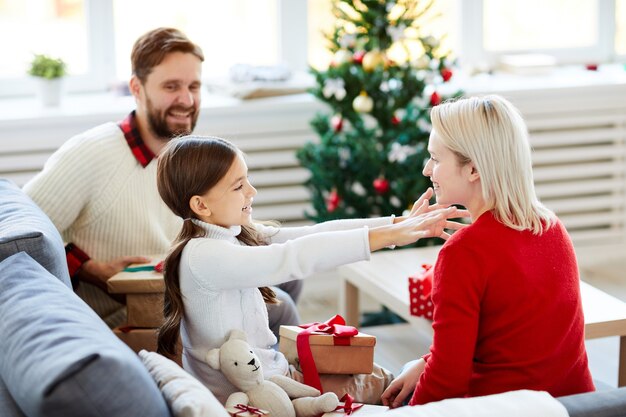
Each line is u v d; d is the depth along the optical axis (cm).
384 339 381
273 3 447
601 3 486
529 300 182
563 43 489
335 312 412
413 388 205
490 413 156
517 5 478
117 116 390
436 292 184
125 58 439
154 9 435
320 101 391
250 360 185
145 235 274
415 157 368
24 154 387
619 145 454
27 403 145
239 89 411
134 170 272
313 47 456
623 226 468
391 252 345
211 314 191
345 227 222
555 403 161
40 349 151
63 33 428
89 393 139
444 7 469
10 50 424
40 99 404
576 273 193
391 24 364
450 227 195
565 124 442
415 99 403
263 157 412
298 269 186
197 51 278
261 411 179
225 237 195
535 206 189
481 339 188
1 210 232
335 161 373
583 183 454
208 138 196
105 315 275
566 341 187
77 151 266
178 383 160
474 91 424
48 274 190
